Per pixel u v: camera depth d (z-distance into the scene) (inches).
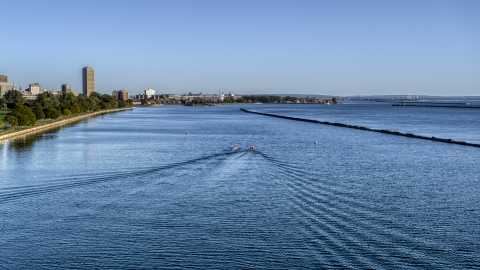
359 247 1856.5
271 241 1923.0
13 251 1863.9
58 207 2411.4
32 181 3024.1
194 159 3961.6
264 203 2460.6
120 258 1795.0
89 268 1717.5
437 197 2637.8
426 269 1684.3
